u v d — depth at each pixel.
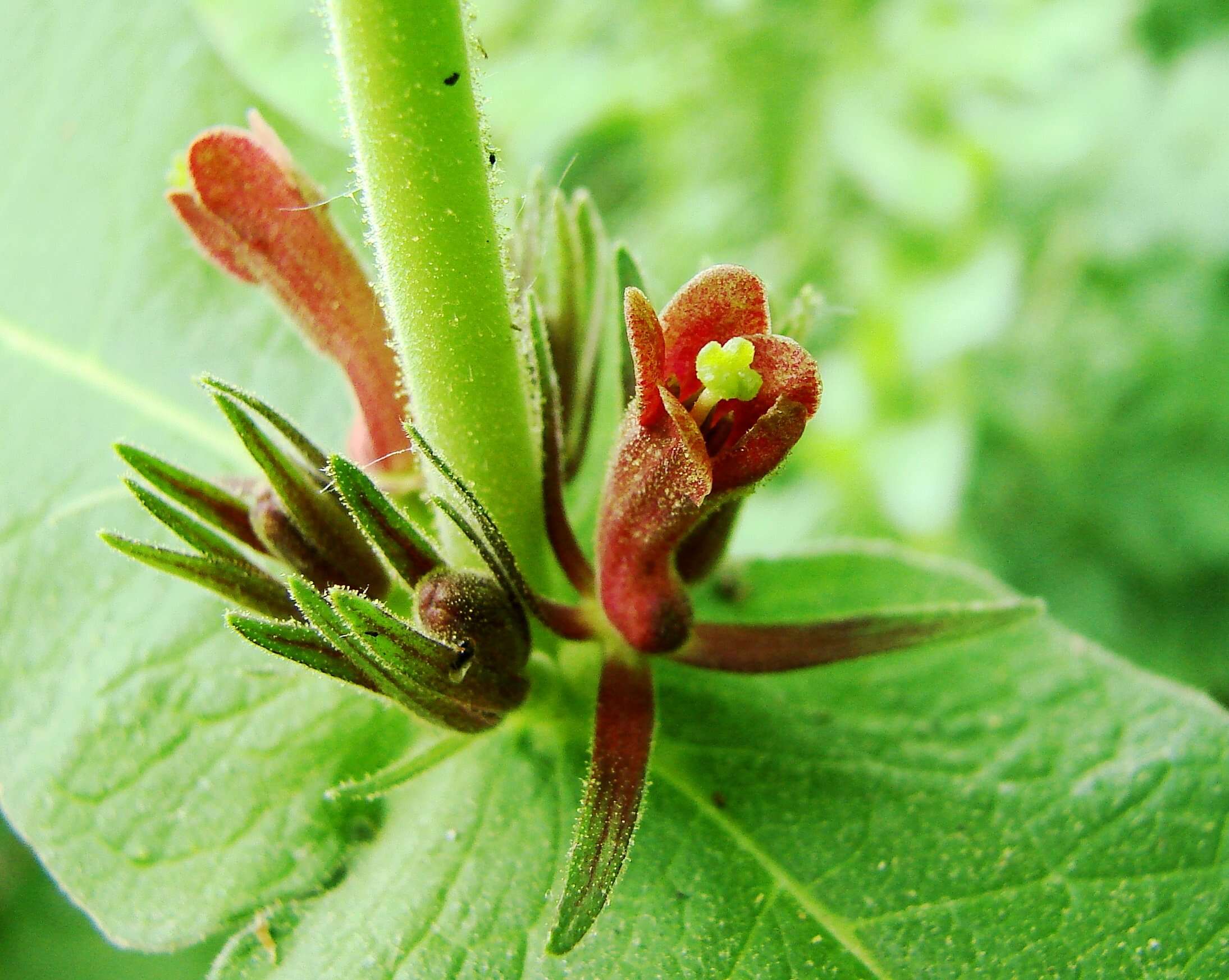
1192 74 0.16
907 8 0.15
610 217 0.16
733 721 0.07
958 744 0.07
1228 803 0.07
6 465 0.08
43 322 0.09
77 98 0.09
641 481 0.06
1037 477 0.16
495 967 0.07
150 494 0.06
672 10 0.15
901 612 0.07
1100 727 0.07
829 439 0.14
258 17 0.13
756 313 0.06
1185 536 0.16
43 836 0.07
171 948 0.07
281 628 0.06
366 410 0.07
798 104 0.15
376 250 0.06
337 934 0.07
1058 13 0.14
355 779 0.07
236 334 0.08
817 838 0.07
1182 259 0.16
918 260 0.14
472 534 0.06
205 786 0.07
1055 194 0.16
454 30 0.06
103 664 0.08
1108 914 0.07
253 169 0.07
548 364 0.07
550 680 0.07
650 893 0.07
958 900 0.07
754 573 0.08
